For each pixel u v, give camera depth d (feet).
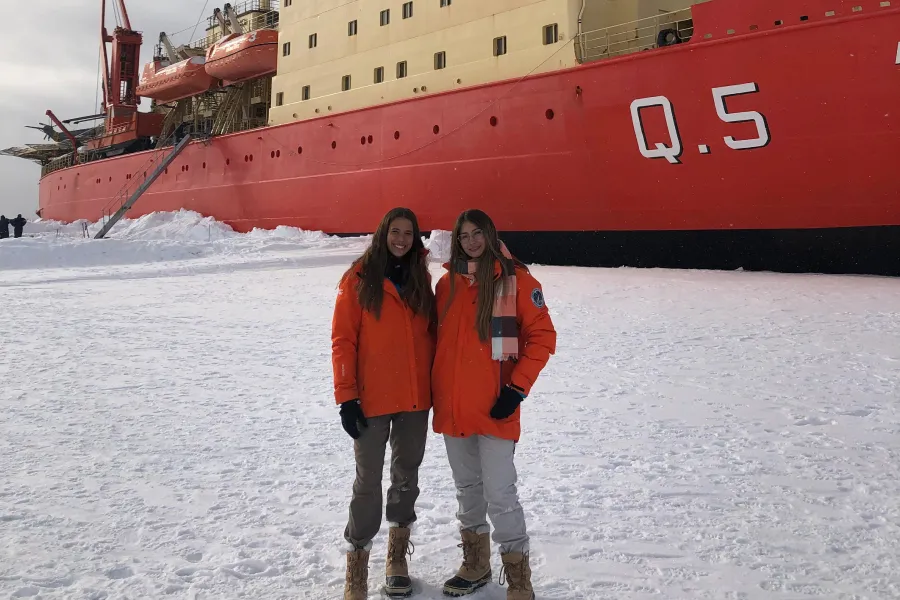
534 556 9.46
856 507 10.95
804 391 18.38
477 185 57.11
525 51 53.83
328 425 16.06
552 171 52.26
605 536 10.03
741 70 42.14
